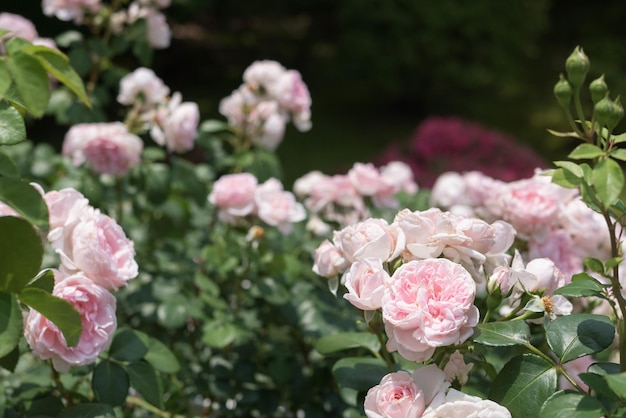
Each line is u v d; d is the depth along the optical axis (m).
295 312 1.43
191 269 1.54
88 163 1.54
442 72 5.58
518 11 5.57
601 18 6.96
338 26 6.84
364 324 1.05
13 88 0.92
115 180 1.66
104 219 1.04
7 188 0.85
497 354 1.25
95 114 1.75
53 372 1.11
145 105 1.66
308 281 1.52
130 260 1.04
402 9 5.51
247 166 1.73
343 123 5.82
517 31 5.62
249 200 1.46
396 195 1.68
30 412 1.08
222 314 1.40
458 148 3.01
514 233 1.01
